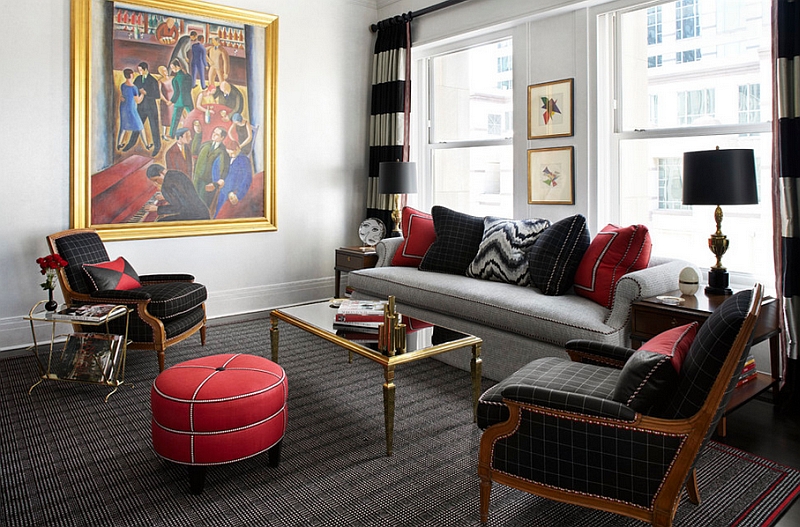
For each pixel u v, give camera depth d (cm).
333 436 272
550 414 189
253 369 243
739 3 343
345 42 553
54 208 421
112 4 430
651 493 177
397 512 210
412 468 243
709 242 309
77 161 423
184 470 240
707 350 170
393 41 536
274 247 528
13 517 206
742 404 269
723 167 278
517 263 384
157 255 467
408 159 545
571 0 404
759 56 337
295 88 526
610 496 183
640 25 389
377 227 537
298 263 545
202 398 217
